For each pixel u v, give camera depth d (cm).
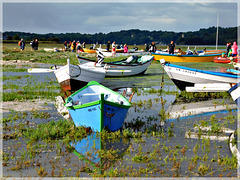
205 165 792
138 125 1133
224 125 1144
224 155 869
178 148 919
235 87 1238
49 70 1931
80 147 919
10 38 9306
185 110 1370
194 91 1661
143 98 1622
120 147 922
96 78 1864
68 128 1071
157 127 1120
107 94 1238
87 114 1036
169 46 3656
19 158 838
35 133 1005
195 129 1101
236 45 3159
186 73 1759
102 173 753
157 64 3516
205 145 942
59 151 883
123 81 2200
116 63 2428
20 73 2547
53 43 10062
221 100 1582
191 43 12900
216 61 3412
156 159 838
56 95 1645
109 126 1052
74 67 1723
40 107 1373
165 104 1488
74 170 770
